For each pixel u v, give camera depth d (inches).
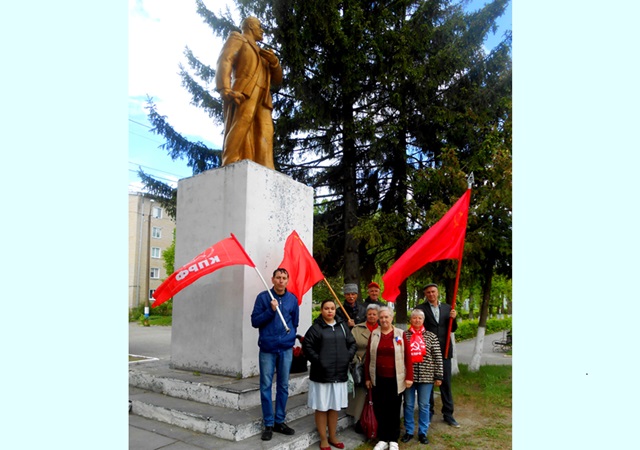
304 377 229.1
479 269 382.6
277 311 178.7
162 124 433.7
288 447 170.1
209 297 231.3
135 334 738.8
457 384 335.3
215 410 189.5
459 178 338.6
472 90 401.1
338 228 463.8
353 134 403.5
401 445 202.2
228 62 245.1
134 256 1393.9
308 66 417.4
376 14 428.1
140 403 203.2
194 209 246.5
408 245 385.4
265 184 236.7
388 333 195.3
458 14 408.2
